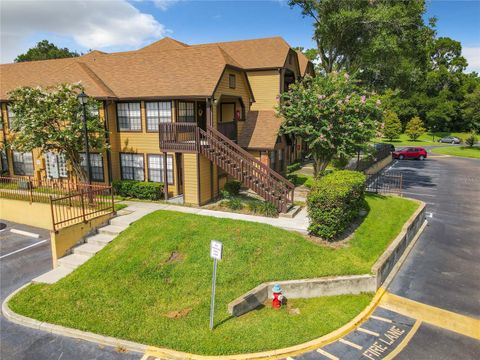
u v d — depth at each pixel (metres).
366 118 18.23
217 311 9.30
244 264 11.00
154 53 21.75
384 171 33.84
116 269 11.23
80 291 10.42
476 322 9.46
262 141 21.88
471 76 88.94
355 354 8.12
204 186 18.06
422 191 24.72
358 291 10.70
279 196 15.76
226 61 19.50
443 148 55.78
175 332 8.59
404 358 8.03
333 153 19.64
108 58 22.88
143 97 19.14
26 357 8.11
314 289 10.41
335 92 18.42
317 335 8.64
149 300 9.82
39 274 12.38
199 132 17.61
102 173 20.67
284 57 24.92
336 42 27.17
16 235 16.39
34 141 17.72
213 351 7.94
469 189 25.50
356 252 12.05
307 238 13.01
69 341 8.61
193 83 18.78
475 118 57.41
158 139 19.67
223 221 13.73
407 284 11.54
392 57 27.25
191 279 10.48
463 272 12.41
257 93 25.58
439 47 89.06
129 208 16.83
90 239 13.65
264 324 8.94
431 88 80.69
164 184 18.67
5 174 24.12
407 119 78.62
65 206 16.16
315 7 26.16
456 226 17.36
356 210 14.78
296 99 19.53
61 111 17.30
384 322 9.41
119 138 20.75
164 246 12.01
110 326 8.91
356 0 24.84
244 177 16.78
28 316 9.50
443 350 8.33
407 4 26.09
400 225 14.91
